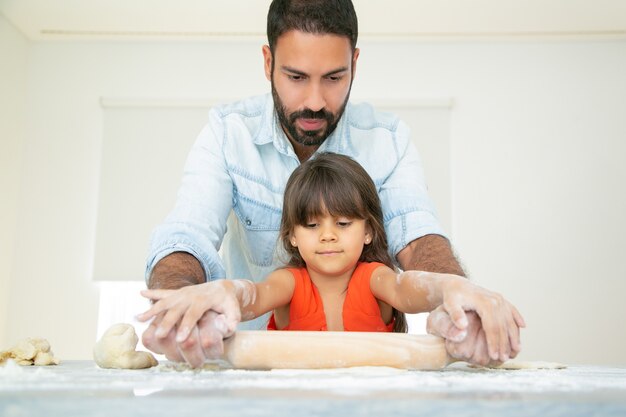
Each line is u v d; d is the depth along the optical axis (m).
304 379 0.69
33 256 3.93
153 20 3.90
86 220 3.97
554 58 4.14
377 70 4.14
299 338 0.92
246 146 1.46
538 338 3.88
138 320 0.87
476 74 4.12
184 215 1.30
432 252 1.27
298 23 1.23
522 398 0.50
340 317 1.34
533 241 3.96
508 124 4.07
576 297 3.91
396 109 4.09
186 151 4.02
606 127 4.08
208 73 4.14
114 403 0.46
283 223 1.40
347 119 1.52
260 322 1.56
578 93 4.11
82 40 4.13
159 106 4.05
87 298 3.88
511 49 4.14
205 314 0.88
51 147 4.04
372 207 1.36
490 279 3.91
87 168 4.03
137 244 3.90
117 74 4.13
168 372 0.88
